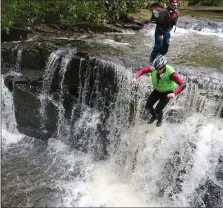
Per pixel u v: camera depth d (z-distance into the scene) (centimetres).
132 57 862
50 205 662
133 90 755
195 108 724
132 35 1082
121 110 778
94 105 830
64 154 815
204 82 723
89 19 1130
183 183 674
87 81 832
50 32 1084
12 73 935
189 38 1073
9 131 908
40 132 879
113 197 681
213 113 715
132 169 727
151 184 694
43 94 884
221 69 807
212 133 695
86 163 780
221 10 1388
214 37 1093
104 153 782
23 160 794
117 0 1143
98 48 930
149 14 1231
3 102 918
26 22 1116
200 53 928
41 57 905
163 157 701
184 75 753
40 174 746
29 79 902
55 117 864
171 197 668
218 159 673
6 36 1073
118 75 777
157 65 599
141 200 674
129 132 757
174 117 723
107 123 794
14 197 681
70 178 734
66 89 862
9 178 732
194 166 676
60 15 1099
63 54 868
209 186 661
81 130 824
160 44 795
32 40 1013
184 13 1362
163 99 650
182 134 704
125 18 1170
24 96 888
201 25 1165
